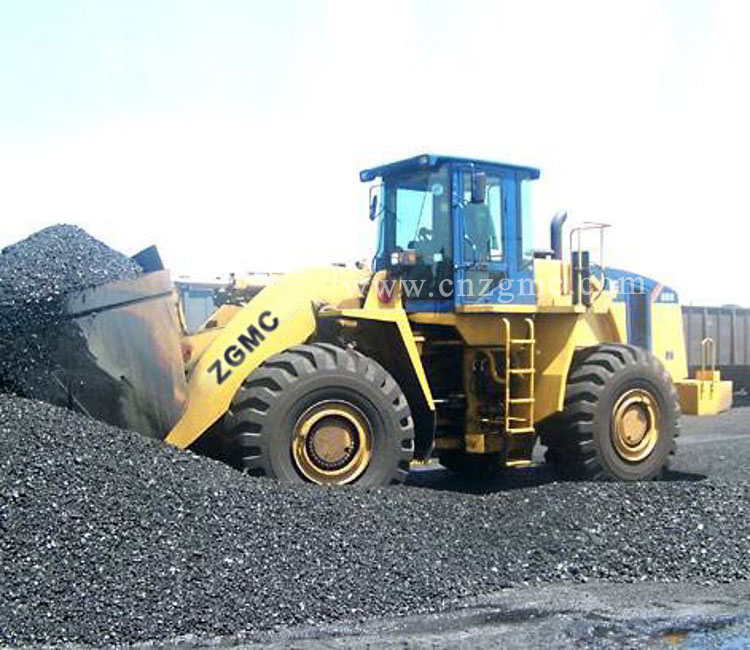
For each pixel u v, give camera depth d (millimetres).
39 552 4891
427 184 8484
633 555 5875
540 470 9922
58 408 6430
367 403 7438
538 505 6633
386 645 4367
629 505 6664
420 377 7957
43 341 6691
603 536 6121
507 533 6137
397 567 5348
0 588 4582
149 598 4680
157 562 4992
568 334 8664
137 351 6844
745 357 19750
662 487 7117
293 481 7059
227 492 5945
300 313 7762
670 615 4848
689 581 5559
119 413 6781
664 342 10383
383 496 6629
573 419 8609
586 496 6812
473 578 5379
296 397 7184
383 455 7477
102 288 6820
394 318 7918
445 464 9547
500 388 8414
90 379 6719
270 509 5848
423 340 8312
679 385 10195
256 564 5137
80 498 5391
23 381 6637
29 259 7043
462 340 8383
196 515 5535
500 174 8586
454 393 8539
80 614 4504
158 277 7016
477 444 8391
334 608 4812
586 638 4496
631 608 4969
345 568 5246
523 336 8492
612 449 8719
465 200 8312
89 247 7383
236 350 7391
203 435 7500
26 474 5477
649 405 8984
